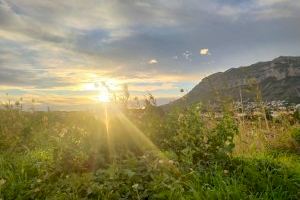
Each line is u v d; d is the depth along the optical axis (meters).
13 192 7.44
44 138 13.64
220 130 8.32
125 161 8.24
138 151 9.76
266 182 7.01
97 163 8.85
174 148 9.11
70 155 8.74
